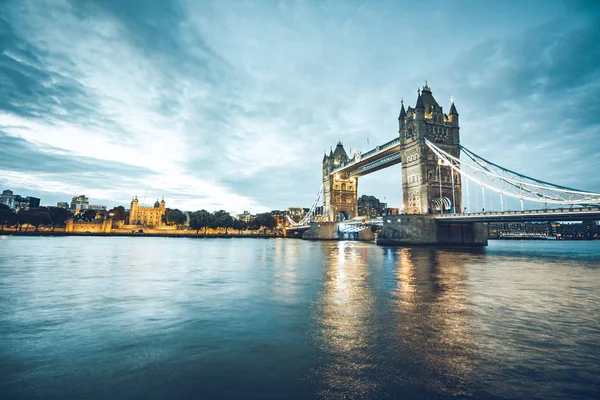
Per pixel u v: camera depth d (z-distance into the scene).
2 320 12.77
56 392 7.27
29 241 90.31
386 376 8.15
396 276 25.12
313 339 10.77
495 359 9.13
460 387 7.57
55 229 167.88
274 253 53.56
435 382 7.82
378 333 11.34
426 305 15.41
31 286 20.20
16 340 10.57
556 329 11.73
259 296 17.50
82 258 39.81
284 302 16.08
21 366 8.62
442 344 10.29
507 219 56.41
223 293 18.31
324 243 103.75
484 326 12.09
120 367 8.61
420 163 75.38
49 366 8.63
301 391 7.41
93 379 7.92
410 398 7.09
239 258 42.78
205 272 27.75
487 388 7.52
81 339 10.70
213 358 9.22
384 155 97.12
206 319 13.03
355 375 8.21
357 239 127.75
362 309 14.65
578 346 10.10
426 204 73.62
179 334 11.24
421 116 76.56
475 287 20.25
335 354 9.53
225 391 7.40
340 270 29.12
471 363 8.88
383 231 75.44
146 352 9.64
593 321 12.73
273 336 11.06
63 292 18.34
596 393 7.28
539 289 19.58
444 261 37.47
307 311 14.32
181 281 22.69
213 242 113.69
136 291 18.80
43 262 34.53
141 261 37.41
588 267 32.38
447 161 72.25
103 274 25.92
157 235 180.12
